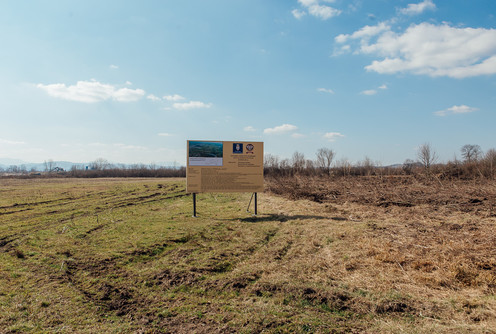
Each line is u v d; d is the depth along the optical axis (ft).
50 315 16.28
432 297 18.95
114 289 19.89
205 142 45.62
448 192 62.49
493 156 99.55
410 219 41.16
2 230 36.06
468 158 114.21
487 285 19.95
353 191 69.41
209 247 29.58
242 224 39.81
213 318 16.40
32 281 20.76
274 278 21.95
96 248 28.48
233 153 46.24
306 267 24.43
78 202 61.57
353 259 25.80
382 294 19.19
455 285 20.45
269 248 29.68
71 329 14.97
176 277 22.17
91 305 17.65
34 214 47.34
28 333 14.44
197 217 45.03
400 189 69.62
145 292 19.88
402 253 26.58
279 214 46.96
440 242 29.30
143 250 27.89
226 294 19.80
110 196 72.64
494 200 51.03
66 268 23.21
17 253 26.14
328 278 22.11
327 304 18.13
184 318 16.48
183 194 77.66
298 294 19.22
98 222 40.83
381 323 15.79
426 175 93.81
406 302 18.08
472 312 16.65
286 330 14.94
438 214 43.88
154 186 102.89
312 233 34.47
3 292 18.89
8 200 62.49
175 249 28.94
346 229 35.35
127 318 16.47
